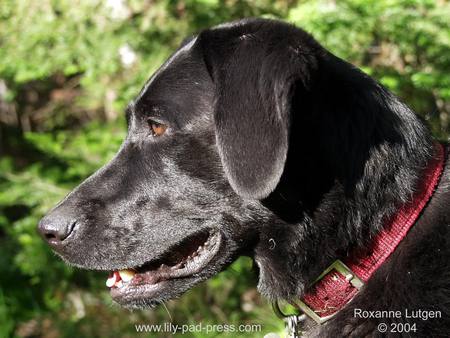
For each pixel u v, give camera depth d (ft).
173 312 4.90
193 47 2.75
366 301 2.57
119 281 2.85
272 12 4.61
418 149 2.65
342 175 2.60
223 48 2.64
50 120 6.41
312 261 2.65
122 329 4.89
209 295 4.96
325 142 2.59
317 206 2.62
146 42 4.67
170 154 2.72
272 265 2.71
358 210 2.59
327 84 2.61
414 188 2.60
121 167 2.80
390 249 2.58
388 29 4.04
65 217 2.78
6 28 4.69
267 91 2.52
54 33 4.57
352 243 2.60
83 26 4.62
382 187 2.59
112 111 5.56
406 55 4.31
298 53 2.55
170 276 2.78
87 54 4.56
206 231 2.73
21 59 4.62
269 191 2.49
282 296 2.71
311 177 2.61
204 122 2.70
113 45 4.54
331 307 2.65
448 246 2.55
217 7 4.61
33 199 4.87
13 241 5.18
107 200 2.78
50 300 5.17
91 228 2.77
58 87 6.44
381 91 2.69
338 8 3.96
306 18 3.95
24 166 6.16
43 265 4.96
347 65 2.69
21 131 6.81
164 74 2.76
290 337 2.75
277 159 2.48
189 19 4.68
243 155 2.53
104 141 4.76
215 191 2.70
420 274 2.54
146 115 2.76
